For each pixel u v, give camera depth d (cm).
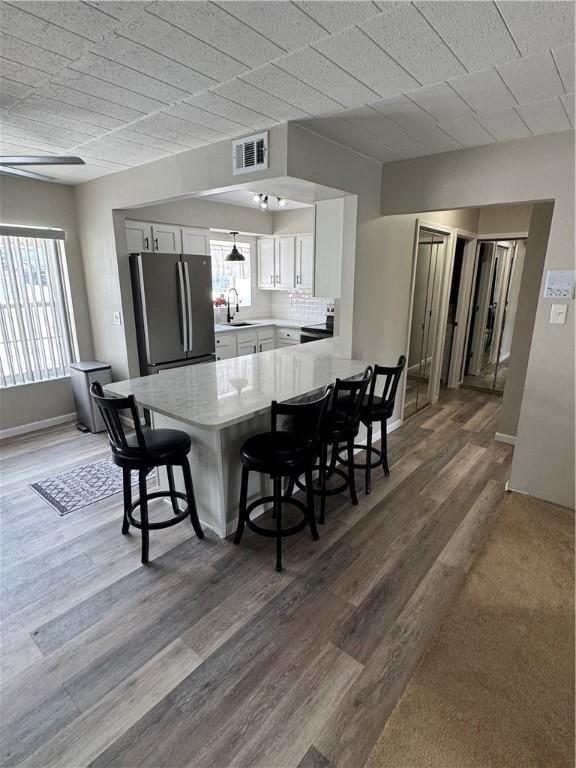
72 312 442
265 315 710
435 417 478
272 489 289
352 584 220
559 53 170
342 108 229
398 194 335
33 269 411
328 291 360
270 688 165
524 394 291
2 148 304
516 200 279
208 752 143
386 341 395
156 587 218
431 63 180
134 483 325
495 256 567
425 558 241
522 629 194
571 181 258
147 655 179
